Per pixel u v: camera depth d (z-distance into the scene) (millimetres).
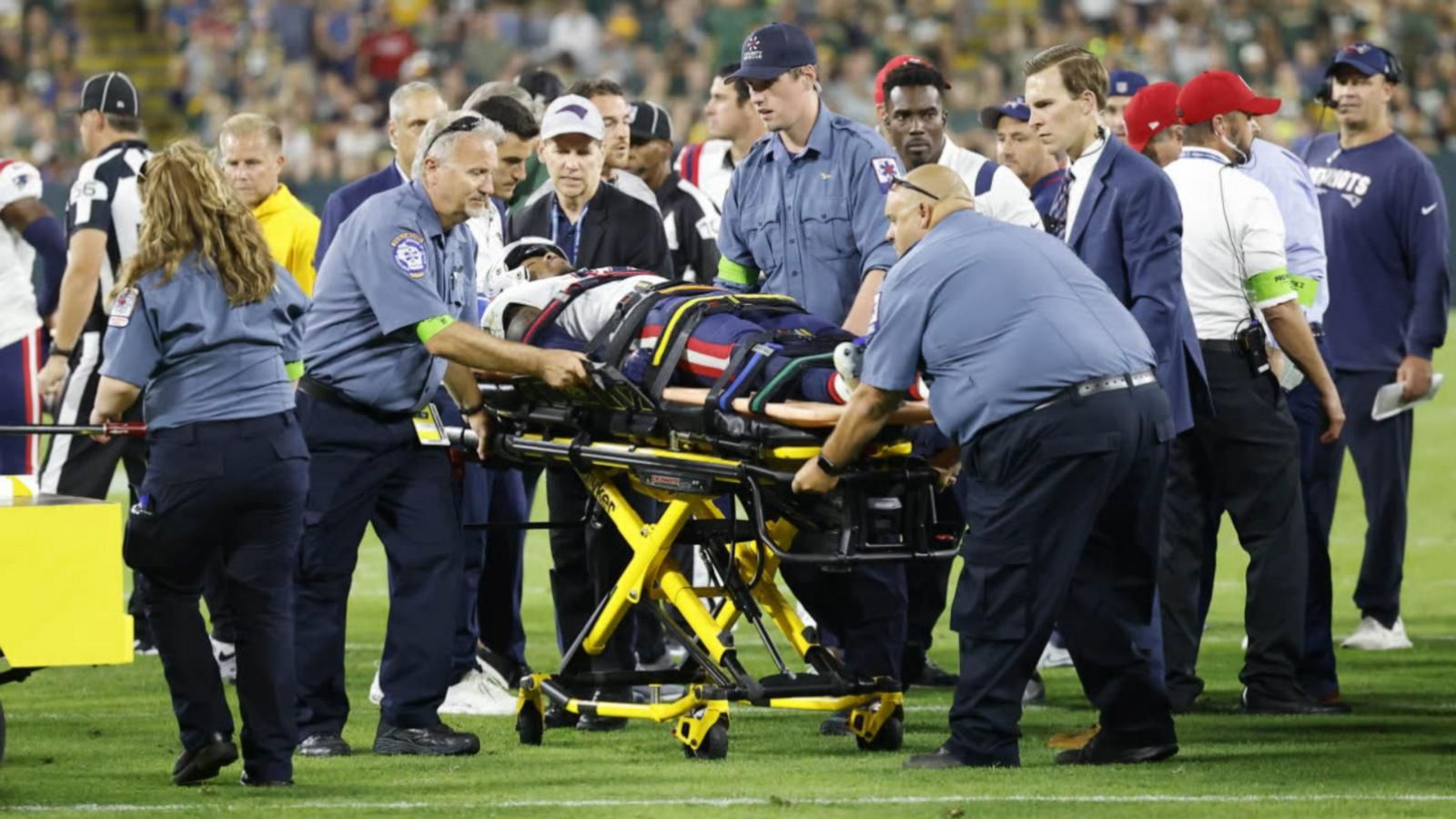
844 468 20250
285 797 20031
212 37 91250
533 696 23484
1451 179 84375
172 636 20484
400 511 23094
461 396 23125
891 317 20141
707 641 22312
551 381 21688
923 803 19219
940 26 94000
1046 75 23609
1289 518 25391
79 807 19453
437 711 23312
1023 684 20984
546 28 93000
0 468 28359
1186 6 94750
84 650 18938
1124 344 20500
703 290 21953
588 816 18859
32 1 91875
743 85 29281
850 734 24109
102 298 30938
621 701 24875
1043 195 27375
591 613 25641
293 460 20312
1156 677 21531
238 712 25812
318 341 22781
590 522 24109
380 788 20594
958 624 21031
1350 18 93625
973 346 20219
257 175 29188
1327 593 26375
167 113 90312
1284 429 25266
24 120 87250
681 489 21281
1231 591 37750
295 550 20672
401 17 92375
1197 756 21984
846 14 93812
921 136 26391
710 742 22156
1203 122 25828
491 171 22578
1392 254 30391
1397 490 30688
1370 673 28516
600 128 27219
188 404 19859
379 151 85625
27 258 29875
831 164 24766
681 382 21641
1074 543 20438
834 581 23438
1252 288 25125
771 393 20500
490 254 26703
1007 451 20266
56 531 18859
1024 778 20500
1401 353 30578
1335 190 30766
